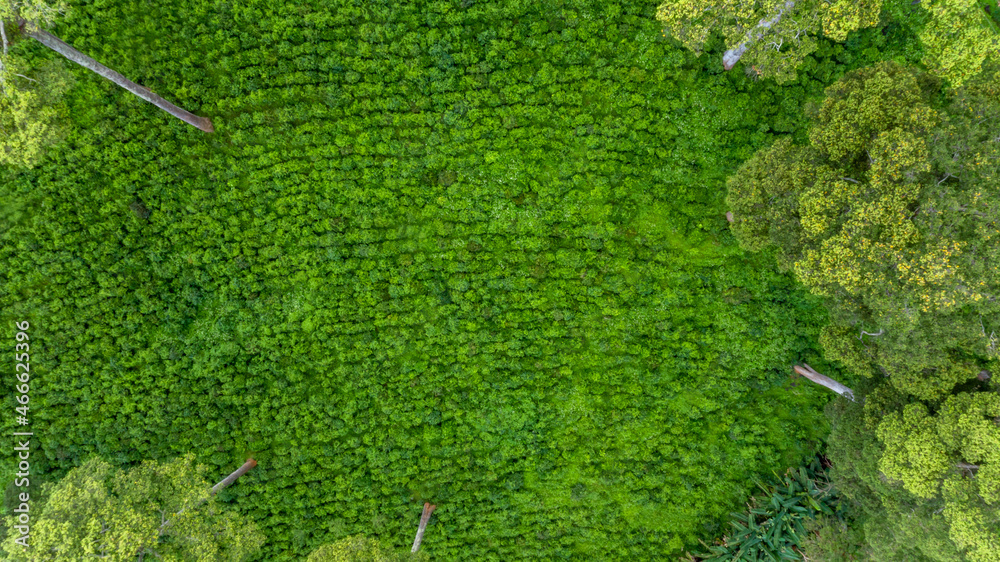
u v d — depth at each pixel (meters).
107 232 21.03
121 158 20.70
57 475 20.95
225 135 21.09
